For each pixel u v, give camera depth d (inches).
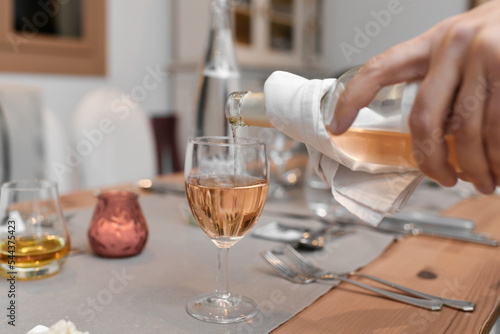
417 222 31.9
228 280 20.4
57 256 21.8
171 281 21.5
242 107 19.1
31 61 79.2
